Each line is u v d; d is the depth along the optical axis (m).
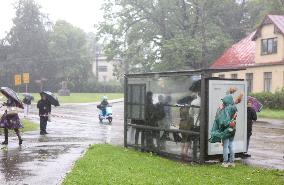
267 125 29.77
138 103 15.85
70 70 100.94
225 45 57.53
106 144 17.30
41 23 100.31
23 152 14.74
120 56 56.72
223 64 51.47
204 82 12.97
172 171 11.59
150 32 56.12
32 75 96.62
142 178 10.30
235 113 12.62
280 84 42.53
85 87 102.56
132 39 56.09
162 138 14.68
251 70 46.66
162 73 14.40
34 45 97.94
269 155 15.55
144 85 15.48
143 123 15.62
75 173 10.70
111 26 56.00
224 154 12.71
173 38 52.59
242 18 71.44
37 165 12.13
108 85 103.75
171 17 56.66
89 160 12.79
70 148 15.93
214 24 57.53
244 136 14.12
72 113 40.38
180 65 52.78
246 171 11.87
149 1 55.31
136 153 15.03
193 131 13.32
